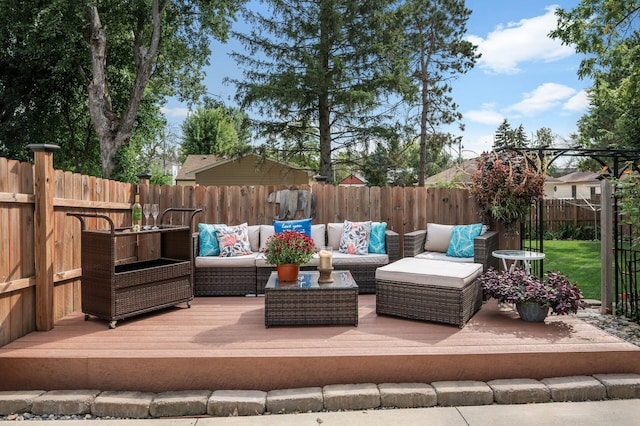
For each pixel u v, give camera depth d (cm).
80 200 420
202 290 496
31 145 351
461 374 295
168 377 287
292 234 408
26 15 1103
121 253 500
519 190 502
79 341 326
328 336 340
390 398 274
